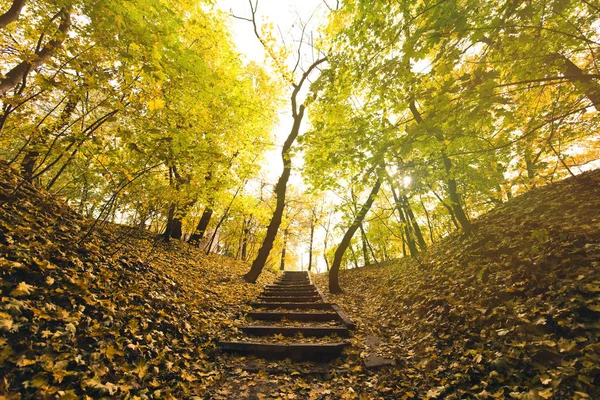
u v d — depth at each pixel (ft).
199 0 18.93
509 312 10.57
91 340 8.49
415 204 39.60
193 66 13.48
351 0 12.25
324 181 22.30
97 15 10.75
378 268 46.62
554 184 22.98
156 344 10.53
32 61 12.50
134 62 10.96
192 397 8.71
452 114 10.14
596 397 6.18
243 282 28.43
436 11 8.72
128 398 7.39
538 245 13.99
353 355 12.46
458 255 20.47
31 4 14.89
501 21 8.00
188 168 19.15
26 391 5.93
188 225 37.76
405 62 9.95
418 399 8.73
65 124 16.10
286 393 9.72
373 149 13.57
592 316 8.48
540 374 7.54
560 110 13.80
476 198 34.37
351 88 15.02
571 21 10.80
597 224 13.06
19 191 13.97
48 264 9.88
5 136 18.28
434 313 14.48
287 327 15.28
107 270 12.75
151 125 13.50
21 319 7.22
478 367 8.86
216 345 12.89
